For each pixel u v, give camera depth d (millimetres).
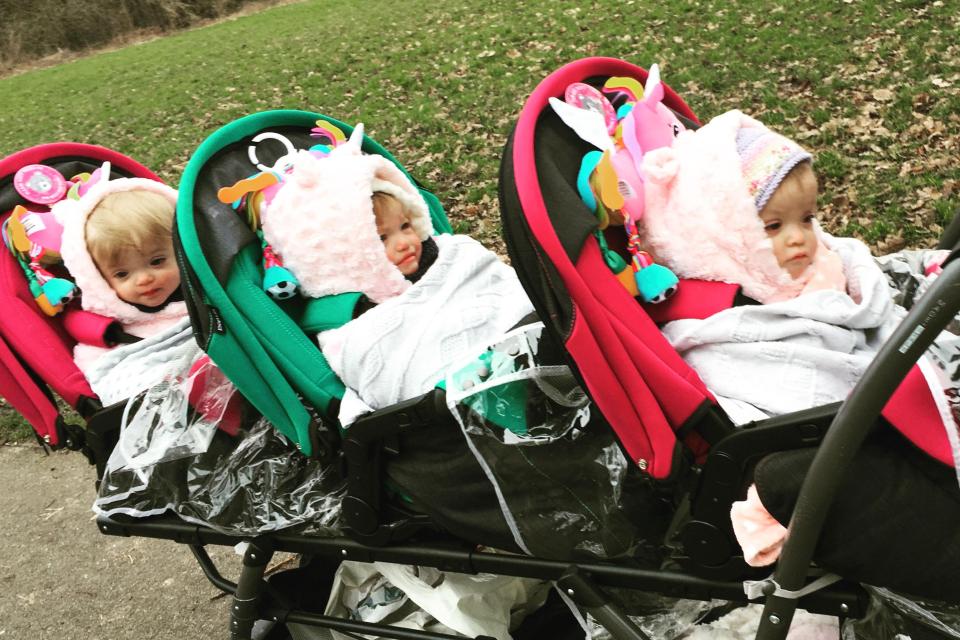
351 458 1928
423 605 2156
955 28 6438
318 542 2104
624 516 1789
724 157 1759
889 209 4551
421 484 1890
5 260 2412
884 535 1462
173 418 2127
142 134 10062
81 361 2326
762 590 1555
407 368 1929
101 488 2188
